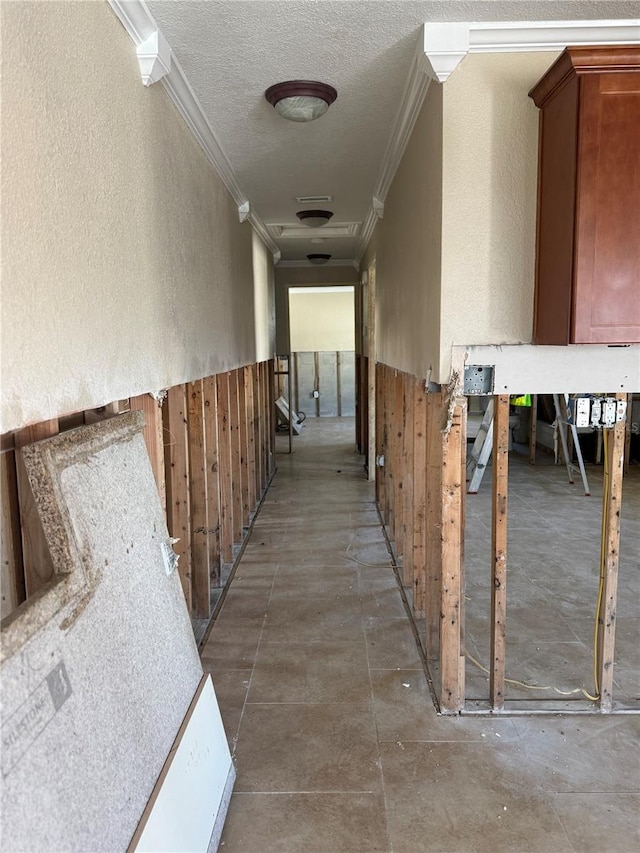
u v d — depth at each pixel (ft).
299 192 14.11
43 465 3.89
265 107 9.08
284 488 21.50
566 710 8.06
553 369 7.42
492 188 7.20
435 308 7.72
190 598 9.78
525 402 24.77
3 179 3.63
